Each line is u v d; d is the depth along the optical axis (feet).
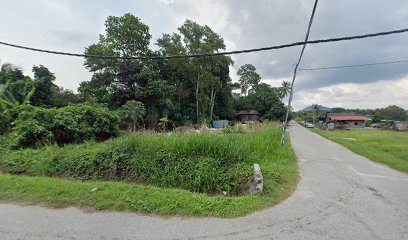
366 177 20.36
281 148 32.45
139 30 95.30
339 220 11.62
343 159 29.27
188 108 116.16
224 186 17.33
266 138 32.09
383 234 10.28
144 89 88.28
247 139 26.07
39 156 22.84
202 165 18.75
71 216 11.34
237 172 18.10
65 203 12.73
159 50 107.14
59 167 21.02
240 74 216.13
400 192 16.22
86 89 85.71
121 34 92.79
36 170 20.85
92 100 47.37
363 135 74.84
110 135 38.75
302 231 10.39
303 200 14.39
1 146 26.50
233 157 20.20
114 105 87.81
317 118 221.05
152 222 10.88
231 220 11.26
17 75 68.64
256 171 16.25
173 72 111.45
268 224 10.97
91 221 10.87
